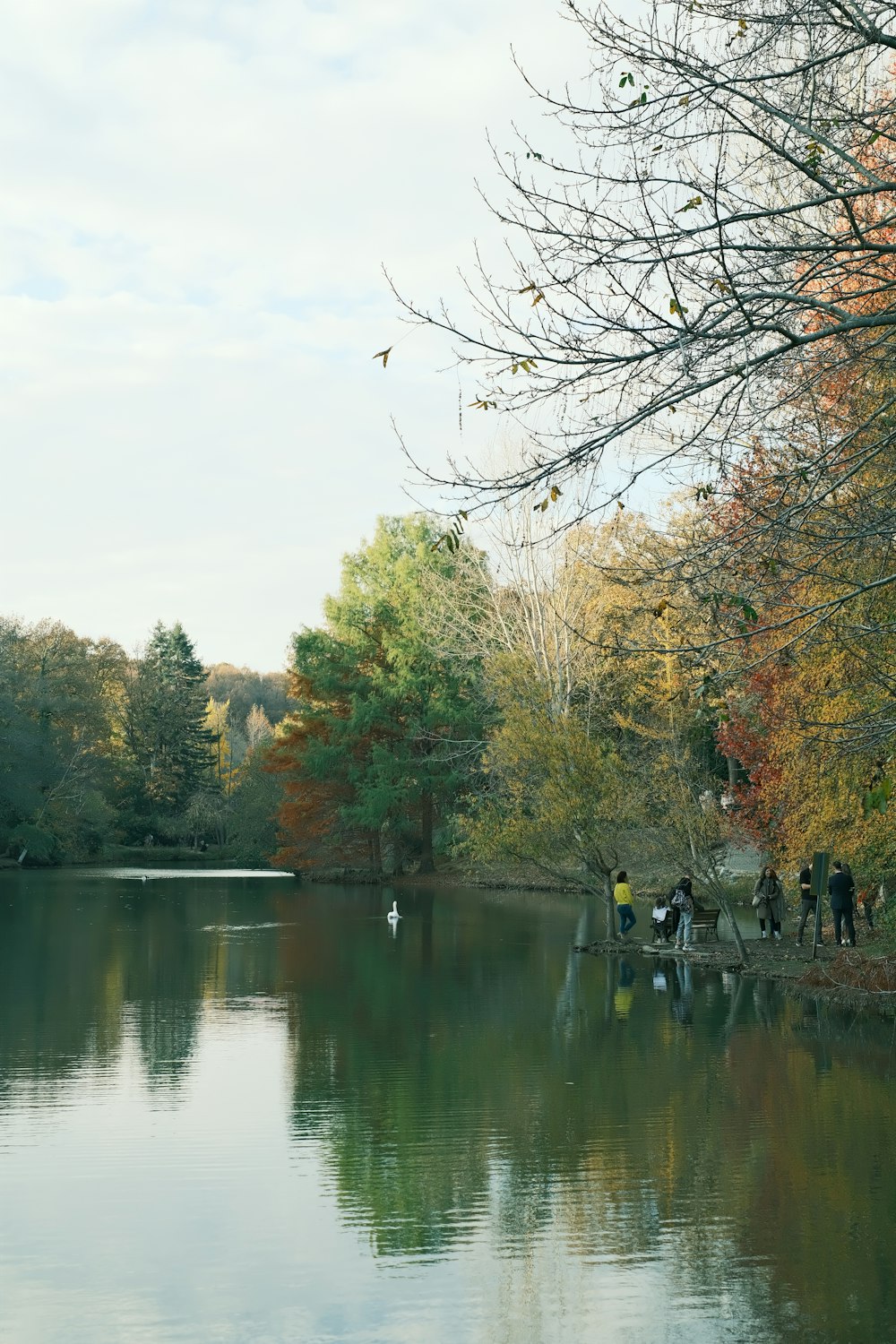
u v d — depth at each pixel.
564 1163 10.79
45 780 87.50
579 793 31.02
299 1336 7.13
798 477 9.15
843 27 8.32
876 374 10.75
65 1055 16.23
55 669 95.06
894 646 16.34
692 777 30.25
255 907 47.19
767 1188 10.00
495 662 43.97
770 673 22.78
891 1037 17.25
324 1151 11.25
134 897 53.72
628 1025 18.44
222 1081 14.45
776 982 23.66
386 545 69.56
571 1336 7.07
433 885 63.25
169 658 138.50
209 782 114.25
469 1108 12.90
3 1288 7.93
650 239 8.40
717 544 9.34
